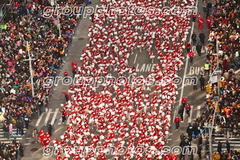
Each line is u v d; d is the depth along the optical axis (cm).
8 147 14712
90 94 16438
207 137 14700
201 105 16062
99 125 15125
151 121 14862
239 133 14588
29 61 16338
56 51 18300
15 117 15712
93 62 17850
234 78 15800
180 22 19362
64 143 14775
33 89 16400
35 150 15000
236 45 17062
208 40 18550
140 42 18700
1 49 17988
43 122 16025
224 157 13662
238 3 18900
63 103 16762
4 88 16388
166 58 17788
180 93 16625
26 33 18762
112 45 18812
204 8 19838
